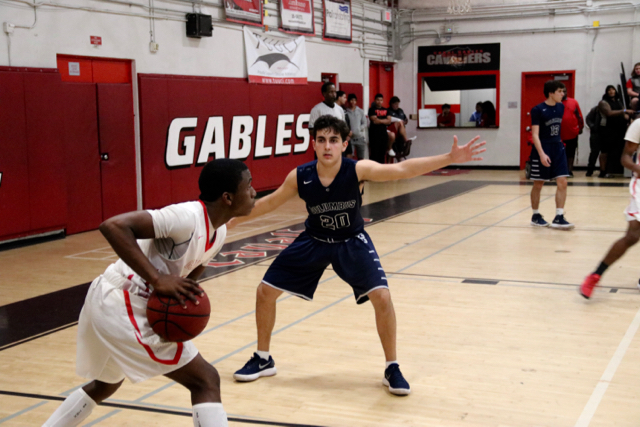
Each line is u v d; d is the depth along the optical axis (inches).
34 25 321.4
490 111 668.1
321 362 158.2
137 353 91.2
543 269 251.6
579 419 123.1
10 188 313.0
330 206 138.5
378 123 589.3
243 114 467.5
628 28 598.9
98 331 92.4
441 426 121.6
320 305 208.2
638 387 138.2
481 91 672.4
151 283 86.3
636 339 169.6
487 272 248.8
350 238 142.5
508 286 227.3
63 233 348.2
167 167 404.8
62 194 339.6
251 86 474.9
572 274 243.0
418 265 263.1
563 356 158.2
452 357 159.2
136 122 384.5
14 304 215.6
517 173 629.9
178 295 86.7
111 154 370.3
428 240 315.9
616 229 332.5
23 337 181.2
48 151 330.0
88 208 360.2
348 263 140.6
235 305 209.3
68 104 342.0
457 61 672.4
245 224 376.2
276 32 503.2
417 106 695.1
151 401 135.1
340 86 593.0
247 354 164.2
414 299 213.0
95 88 358.0
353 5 608.7
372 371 151.9
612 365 151.5
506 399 133.6
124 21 371.9
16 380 148.7
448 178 601.0
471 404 131.5
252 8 470.9
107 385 101.5
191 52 422.9
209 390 95.0
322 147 133.6
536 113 329.7
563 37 625.6
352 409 130.2
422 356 160.2
